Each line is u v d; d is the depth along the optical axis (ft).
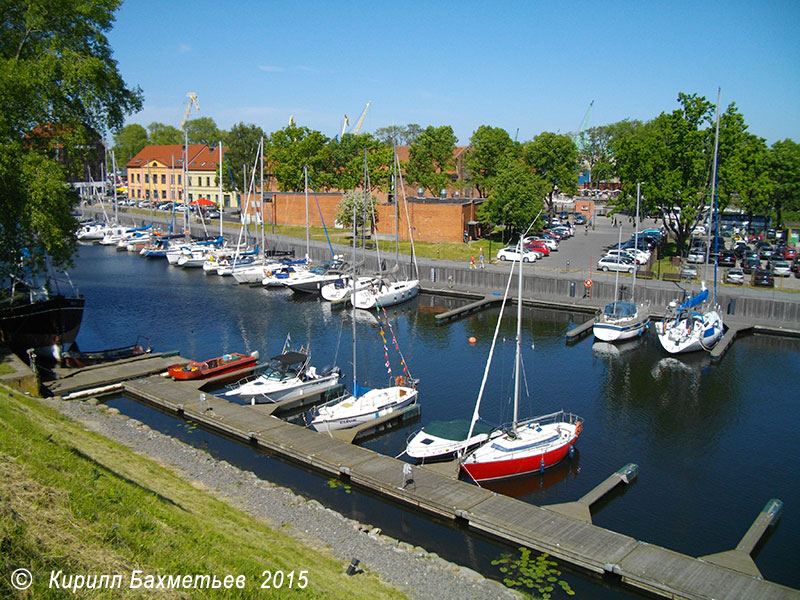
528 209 268.62
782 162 302.25
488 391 128.57
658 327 163.12
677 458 100.58
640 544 71.82
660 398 125.59
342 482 90.43
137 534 56.70
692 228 244.42
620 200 250.98
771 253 255.50
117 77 149.59
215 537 62.64
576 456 101.24
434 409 119.24
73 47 140.67
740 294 185.47
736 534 80.02
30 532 49.37
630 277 213.25
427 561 69.67
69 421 101.24
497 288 219.61
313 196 345.72
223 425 106.63
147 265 285.43
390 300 206.28
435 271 234.38
